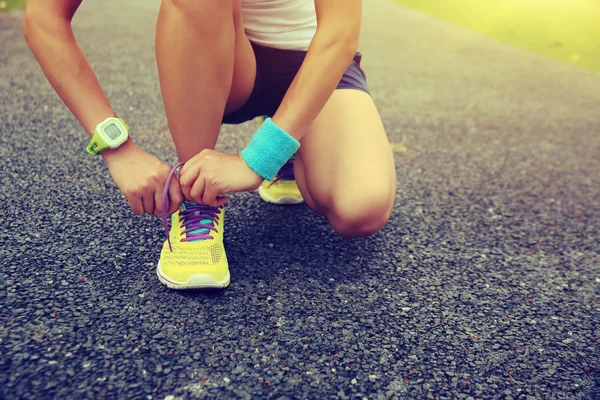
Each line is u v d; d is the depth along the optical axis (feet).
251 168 3.89
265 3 4.56
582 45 17.58
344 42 3.76
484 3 24.03
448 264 5.16
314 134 4.56
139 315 3.95
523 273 5.15
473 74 13.10
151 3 16.74
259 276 4.58
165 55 3.83
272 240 5.18
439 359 3.92
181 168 4.02
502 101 11.19
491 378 3.80
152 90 9.25
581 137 9.48
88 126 3.83
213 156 3.91
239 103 4.75
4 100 7.98
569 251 5.66
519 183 7.31
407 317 4.33
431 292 4.69
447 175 7.34
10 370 3.31
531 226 6.13
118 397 3.23
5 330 3.62
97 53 10.96
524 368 3.93
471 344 4.11
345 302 4.41
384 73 12.27
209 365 3.58
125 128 3.80
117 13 14.83
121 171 3.84
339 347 3.90
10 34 11.51
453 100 10.87
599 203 6.92
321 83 3.77
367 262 5.01
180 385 3.39
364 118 4.62
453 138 8.81
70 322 3.78
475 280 4.95
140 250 4.74
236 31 4.16
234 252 4.90
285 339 3.91
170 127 4.17
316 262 4.91
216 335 3.85
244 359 3.67
